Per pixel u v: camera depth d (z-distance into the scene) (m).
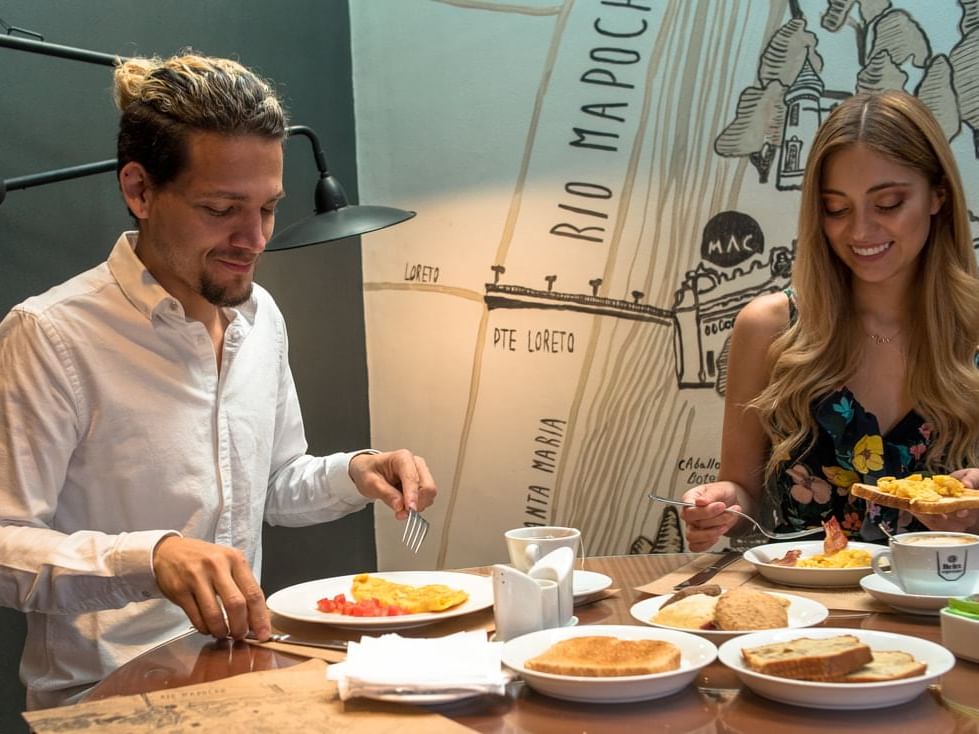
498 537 2.96
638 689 0.89
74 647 1.47
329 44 3.03
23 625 2.08
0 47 1.92
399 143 3.09
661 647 0.96
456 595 1.28
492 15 2.96
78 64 2.27
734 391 1.96
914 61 2.55
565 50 2.88
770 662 0.90
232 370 1.64
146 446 1.52
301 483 1.72
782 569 1.34
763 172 2.69
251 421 1.66
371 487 1.57
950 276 1.76
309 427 2.85
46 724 0.88
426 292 3.05
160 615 1.53
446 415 3.03
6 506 1.38
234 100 1.38
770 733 0.82
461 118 3.00
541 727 0.86
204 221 1.41
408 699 0.90
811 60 2.63
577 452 2.87
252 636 1.20
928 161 1.69
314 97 2.95
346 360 3.02
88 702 0.95
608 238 2.84
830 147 1.71
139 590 1.25
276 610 1.26
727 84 2.71
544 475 2.91
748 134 2.69
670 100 2.77
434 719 0.87
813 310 1.84
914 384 1.80
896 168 1.67
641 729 0.85
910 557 1.18
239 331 1.65
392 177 3.11
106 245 2.33
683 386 2.77
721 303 2.73
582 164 2.87
